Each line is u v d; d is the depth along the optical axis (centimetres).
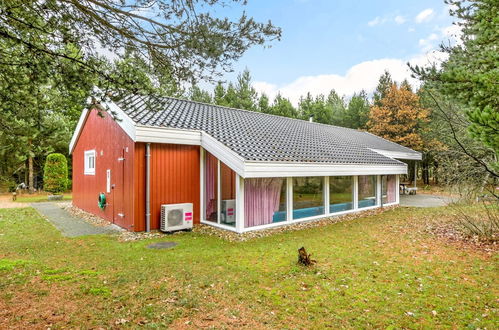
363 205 1227
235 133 1023
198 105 1336
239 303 395
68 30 379
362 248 671
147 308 376
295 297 416
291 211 955
